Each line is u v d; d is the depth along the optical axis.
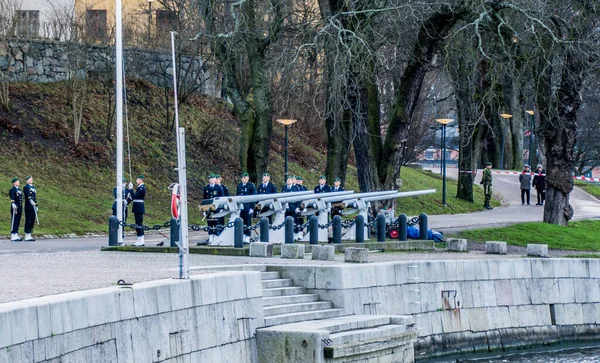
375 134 51.00
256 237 41.31
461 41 48.75
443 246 44.28
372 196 44.69
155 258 34.59
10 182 54.78
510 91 84.69
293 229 39.53
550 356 34.47
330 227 45.88
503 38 47.59
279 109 66.19
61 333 19.09
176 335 23.12
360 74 47.84
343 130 53.50
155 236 51.75
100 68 67.50
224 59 55.47
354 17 47.69
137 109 67.56
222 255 36.62
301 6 54.56
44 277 26.11
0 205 51.66
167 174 63.38
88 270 28.80
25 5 69.19
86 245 43.47
